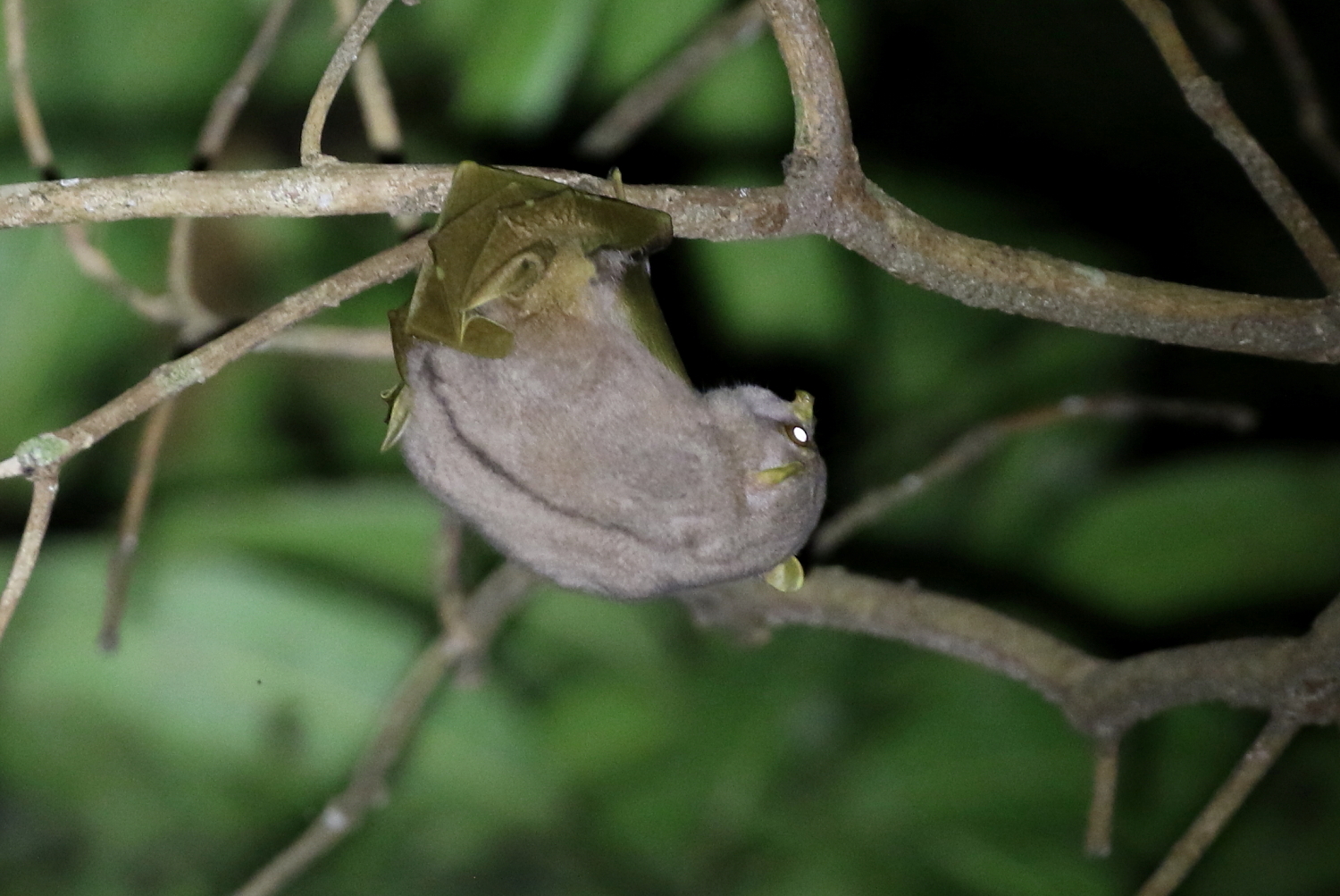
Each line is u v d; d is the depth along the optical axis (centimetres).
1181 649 253
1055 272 249
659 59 277
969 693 268
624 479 246
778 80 280
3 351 271
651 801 268
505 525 246
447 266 245
